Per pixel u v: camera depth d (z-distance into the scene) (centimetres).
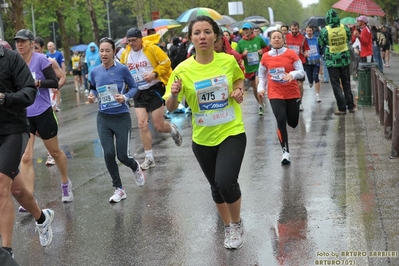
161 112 932
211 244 567
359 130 1086
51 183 866
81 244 594
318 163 861
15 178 545
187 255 544
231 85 530
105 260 547
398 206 615
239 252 540
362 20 1730
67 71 4569
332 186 730
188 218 652
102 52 742
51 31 6003
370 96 1397
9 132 526
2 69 524
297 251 530
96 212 702
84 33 5931
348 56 1288
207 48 521
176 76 534
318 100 1591
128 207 713
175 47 1597
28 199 565
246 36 1438
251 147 1020
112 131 755
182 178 841
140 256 550
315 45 1593
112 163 743
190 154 1014
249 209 664
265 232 585
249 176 814
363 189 692
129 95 746
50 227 595
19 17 3091
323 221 602
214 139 533
